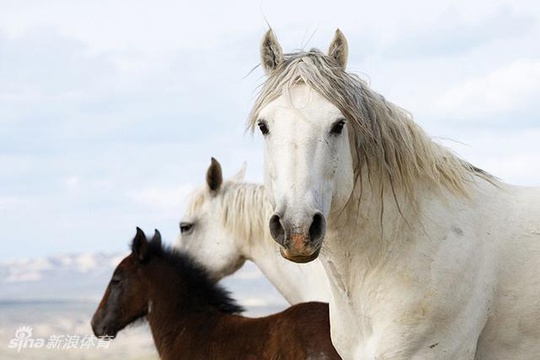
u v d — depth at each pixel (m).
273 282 10.73
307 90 5.67
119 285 11.12
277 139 5.54
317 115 5.55
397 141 6.02
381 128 5.94
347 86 5.74
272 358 9.38
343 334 6.30
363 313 6.10
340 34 5.95
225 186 11.21
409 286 5.93
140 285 10.97
